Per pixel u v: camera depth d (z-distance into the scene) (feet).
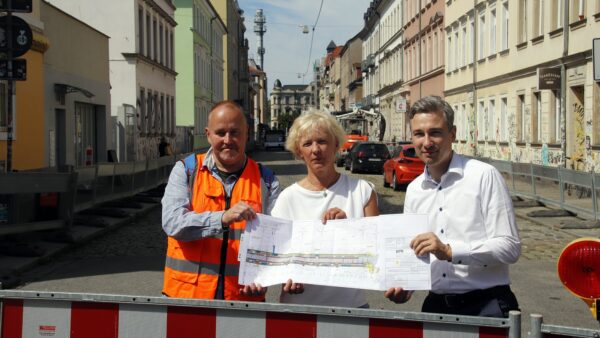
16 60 35.22
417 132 11.31
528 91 83.35
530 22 82.02
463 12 118.32
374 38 247.91
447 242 10.57
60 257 34.86
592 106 63.21
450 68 130.11
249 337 9.37
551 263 32.73
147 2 108.47
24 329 9.80
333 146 11.53
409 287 9.98
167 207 11.64
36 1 56.39
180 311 9.51
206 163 12.06
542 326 8.56
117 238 41.19
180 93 161.68
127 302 9.57
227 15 252.42
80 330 9.70
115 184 52.01
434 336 8.93
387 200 64.49
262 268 10.55
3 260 31.91
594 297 10.02
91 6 98.94
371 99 239.71
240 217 10.72
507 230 10.75
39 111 56.13
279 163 144.05
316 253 10.44
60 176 36.55
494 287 11.02
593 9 62.80
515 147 88.84
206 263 11.54
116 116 92.73
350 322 9.13
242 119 11.99
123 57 99.55
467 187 11.00
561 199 49.57
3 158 48.55
